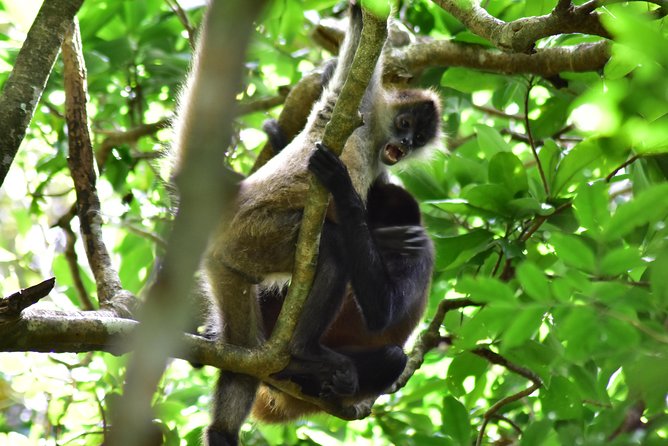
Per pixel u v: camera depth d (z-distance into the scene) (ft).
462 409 33.47
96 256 33.12
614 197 41.11
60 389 40.32
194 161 21.66
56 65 45.29
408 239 37.32
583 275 23.22
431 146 42.83
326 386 31.91
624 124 24.20
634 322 23.03
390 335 38.75
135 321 26.20
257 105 49.52
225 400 32.94
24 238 52.39
